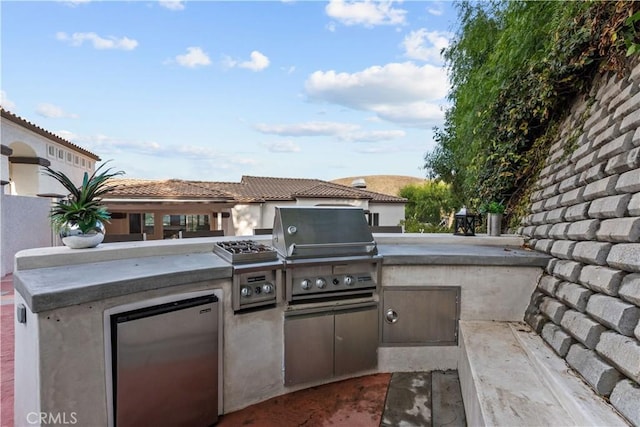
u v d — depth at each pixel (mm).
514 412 1764
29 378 1887
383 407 2777
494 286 3273
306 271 2984
